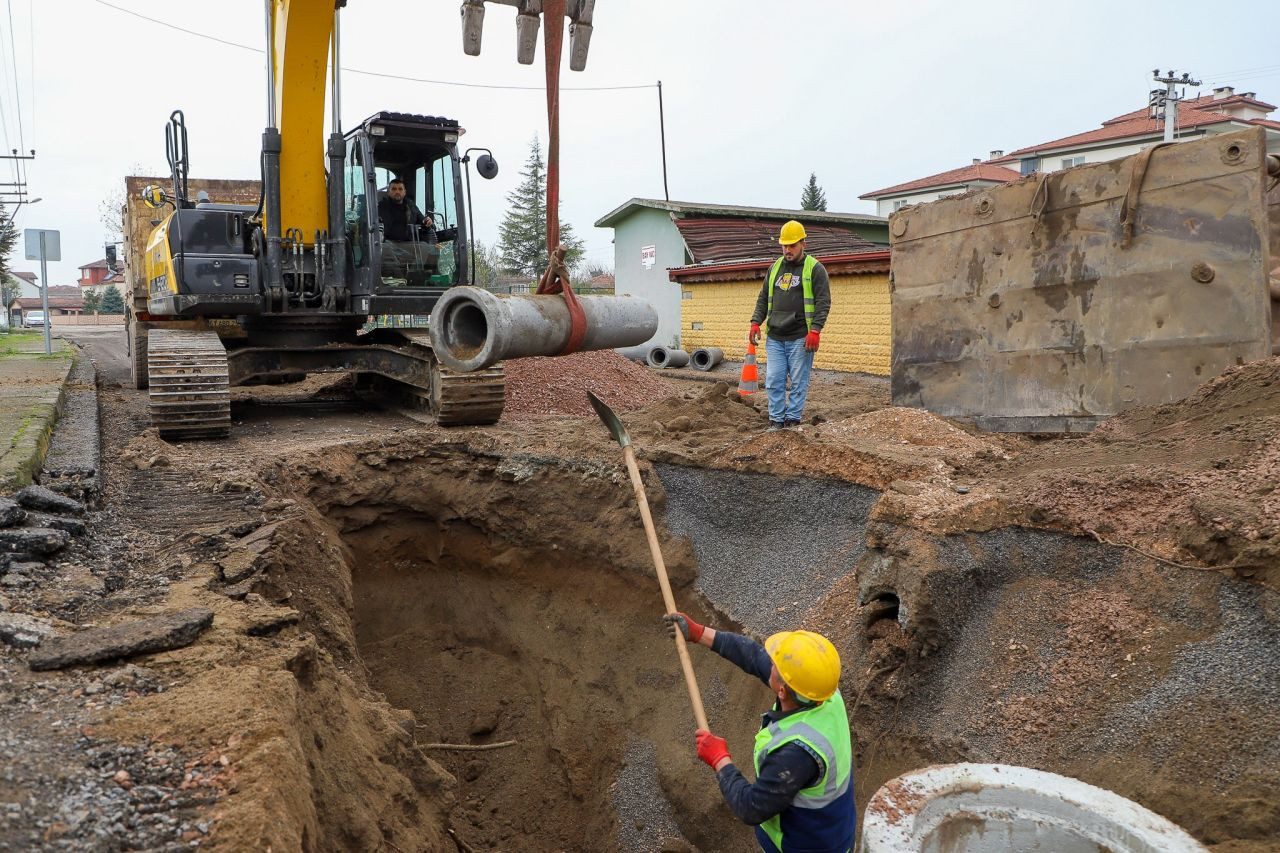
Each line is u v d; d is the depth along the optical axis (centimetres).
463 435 849
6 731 299
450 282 1023
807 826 326
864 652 499
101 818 259
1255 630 365
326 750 389
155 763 289
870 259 1534
